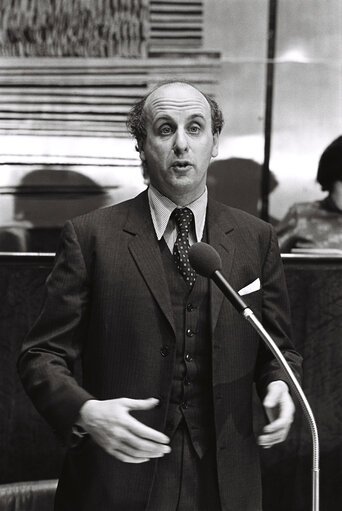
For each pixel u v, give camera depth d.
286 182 2.49
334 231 2.50
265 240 1.82
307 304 2.52
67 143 2.47
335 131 2.49
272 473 2.56
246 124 2.48
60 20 2.45
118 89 2.47
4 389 2.49
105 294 1.67
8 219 2.46
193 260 1.50
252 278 1.74
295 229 2.50
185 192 1.68
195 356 1.66
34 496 2.29
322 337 2.53
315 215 2.50
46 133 2.46
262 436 1.49
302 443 2.56
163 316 1.65
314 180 2.49
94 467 1.65
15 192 2.46
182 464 1.63
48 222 2.46
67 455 1.75
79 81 2.46
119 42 2.46
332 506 2.59
